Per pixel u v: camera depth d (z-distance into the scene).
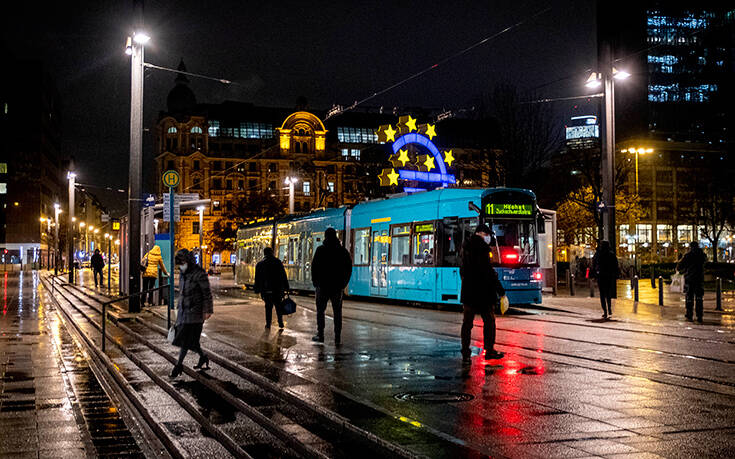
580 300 25.20
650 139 115.38
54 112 136.12
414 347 12.14
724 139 115.31
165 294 24.31
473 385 8.39
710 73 123.44
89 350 14.16
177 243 112.44
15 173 115.25
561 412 6.90
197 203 24.58
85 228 140.00
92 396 9.52
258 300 27.22
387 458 5.43
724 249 109.69
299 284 31.48
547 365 10.10
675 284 32.25
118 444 7.08
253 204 97.19
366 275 25.94
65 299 30.84
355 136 122.31
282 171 116.88
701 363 10.49
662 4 124.75
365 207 26.62
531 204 21.36
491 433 6.00
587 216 55.94
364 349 11.82
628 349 12.12
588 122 116.69
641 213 60.22
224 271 94.06
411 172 35.28
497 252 20.69
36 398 9.34
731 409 7.14
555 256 28.36
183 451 6.28
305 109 119.69
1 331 17.75
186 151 113.81
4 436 7.33
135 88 21.55
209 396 8.50
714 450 5.53
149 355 12.25
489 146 41.88
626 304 23.58
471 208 20.84
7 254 113.62
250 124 119.75
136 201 21.34
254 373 9.07
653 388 8.31
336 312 12.66
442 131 104.12
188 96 116.62
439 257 21.73
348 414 6.59
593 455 5.34
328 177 119.19
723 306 23.28
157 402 8.62
